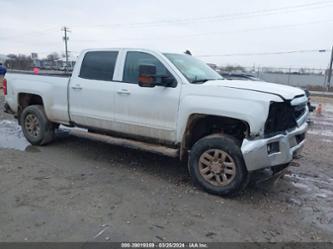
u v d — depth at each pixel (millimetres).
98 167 5258
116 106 5090
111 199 4000
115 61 5188
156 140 4855
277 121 4031
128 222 3438
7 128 8305
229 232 3336
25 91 6328
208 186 4289
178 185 4594
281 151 4016
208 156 4285
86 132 5703
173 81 4551
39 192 4129
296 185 4801
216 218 3631
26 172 4852
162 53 4820
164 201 4020
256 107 3824
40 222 3369
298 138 4527
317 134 8969
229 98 4027
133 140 5164
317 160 6141
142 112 4805
